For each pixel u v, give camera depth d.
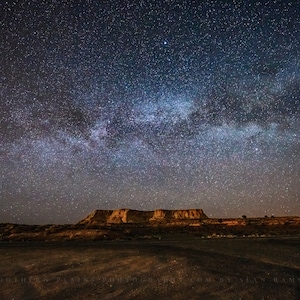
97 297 5.87
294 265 9.94
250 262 9.73
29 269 8.66
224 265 8.93
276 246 15.68
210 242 18.61
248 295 6.09
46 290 6.37
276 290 6.48
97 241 22.36
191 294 6.09
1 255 12.10
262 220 64.50
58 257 10.95
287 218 64.69
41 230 37.12
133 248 13.30
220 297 5.93
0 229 40.25
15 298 5.88
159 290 6.33
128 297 5.87
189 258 9.86
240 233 36.91
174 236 31.45
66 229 36.22
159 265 8.79
